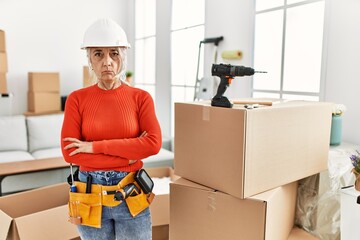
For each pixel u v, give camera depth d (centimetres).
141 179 150
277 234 154
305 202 179
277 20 260
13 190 336
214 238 155
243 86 293
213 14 323
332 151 187
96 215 143
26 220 193
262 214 139
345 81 210
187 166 166
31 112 451
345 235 155
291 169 157
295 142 156
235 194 143
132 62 513
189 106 160
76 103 150
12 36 457
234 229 148
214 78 316
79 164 146
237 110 137
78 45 497
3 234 187
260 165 144
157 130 153
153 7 447
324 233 178
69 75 496
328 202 177
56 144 419
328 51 219
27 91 472
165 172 293
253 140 139
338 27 211
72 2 486
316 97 231
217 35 320
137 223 150
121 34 149
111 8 510
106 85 152
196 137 158
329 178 176
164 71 420
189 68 374
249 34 282
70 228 208
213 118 148
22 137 404
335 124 194
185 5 375
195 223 161
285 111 149
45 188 238
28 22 464
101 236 148
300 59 244
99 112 148
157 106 439
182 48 384
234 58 298
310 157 166
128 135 150
